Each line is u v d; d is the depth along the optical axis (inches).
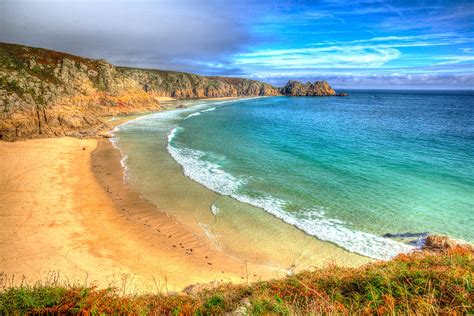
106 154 1628.9
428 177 1236.5
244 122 2992.1
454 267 293.4
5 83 2182.6
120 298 319.0
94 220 879.1
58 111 2215.8
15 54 2755.9
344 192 1083.3
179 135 2204.7
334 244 764.0
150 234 818.2
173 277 644.7
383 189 1109.1
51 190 1069.1
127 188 1131.3
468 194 1053.2
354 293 283.9
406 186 1136.8
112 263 683.4
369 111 4485.7
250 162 1472.7
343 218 893.2
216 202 1010.1
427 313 214.8
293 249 751.1
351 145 1878.7
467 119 3435.0
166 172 1314.0
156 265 686.5
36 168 1298.0
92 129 2249.0
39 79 2454.5
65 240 762.2
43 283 585.9
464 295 228.8
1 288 553.9
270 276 652.7
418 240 763.4
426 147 1828.2
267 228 846.5
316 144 1905.8
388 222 865.5
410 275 292.7
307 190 1106.1
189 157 1571.1
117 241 778.2
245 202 1008.2
